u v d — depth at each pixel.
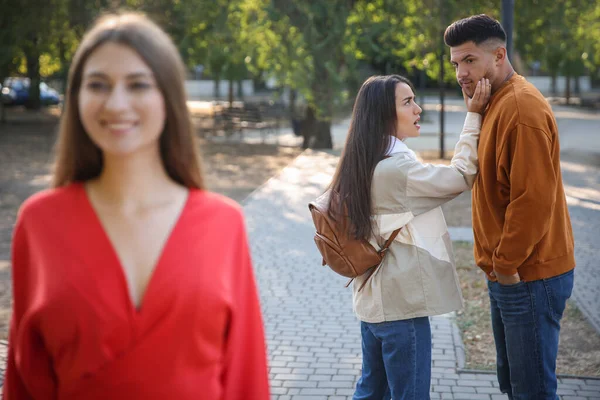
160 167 1.62
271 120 27.47
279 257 7.74
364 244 2.94
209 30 19.20
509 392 3.38
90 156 1.61
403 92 3.00
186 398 1.49
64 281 1.47
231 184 12.71
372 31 16.42
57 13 19.23
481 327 5.43
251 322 1.69
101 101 1.50
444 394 4.19
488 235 2.97
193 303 1.50
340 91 15.98
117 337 1.47
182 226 1.55
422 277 2.93
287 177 13.45
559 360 4.77
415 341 2.96
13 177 13.56
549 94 42.94
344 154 3.02
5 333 5.24
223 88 45.31
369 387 3.22
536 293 2.90
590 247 7.98
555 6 16.47
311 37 15.60
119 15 1.62
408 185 2.90
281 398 4.18
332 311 5.89
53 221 1.53
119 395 1.47
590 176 13.47
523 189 2.72
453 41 2.97
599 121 26.12
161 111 1.55
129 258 1.52
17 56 20.19
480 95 2.93
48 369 1.54
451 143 19.53
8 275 6.95
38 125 24.58
